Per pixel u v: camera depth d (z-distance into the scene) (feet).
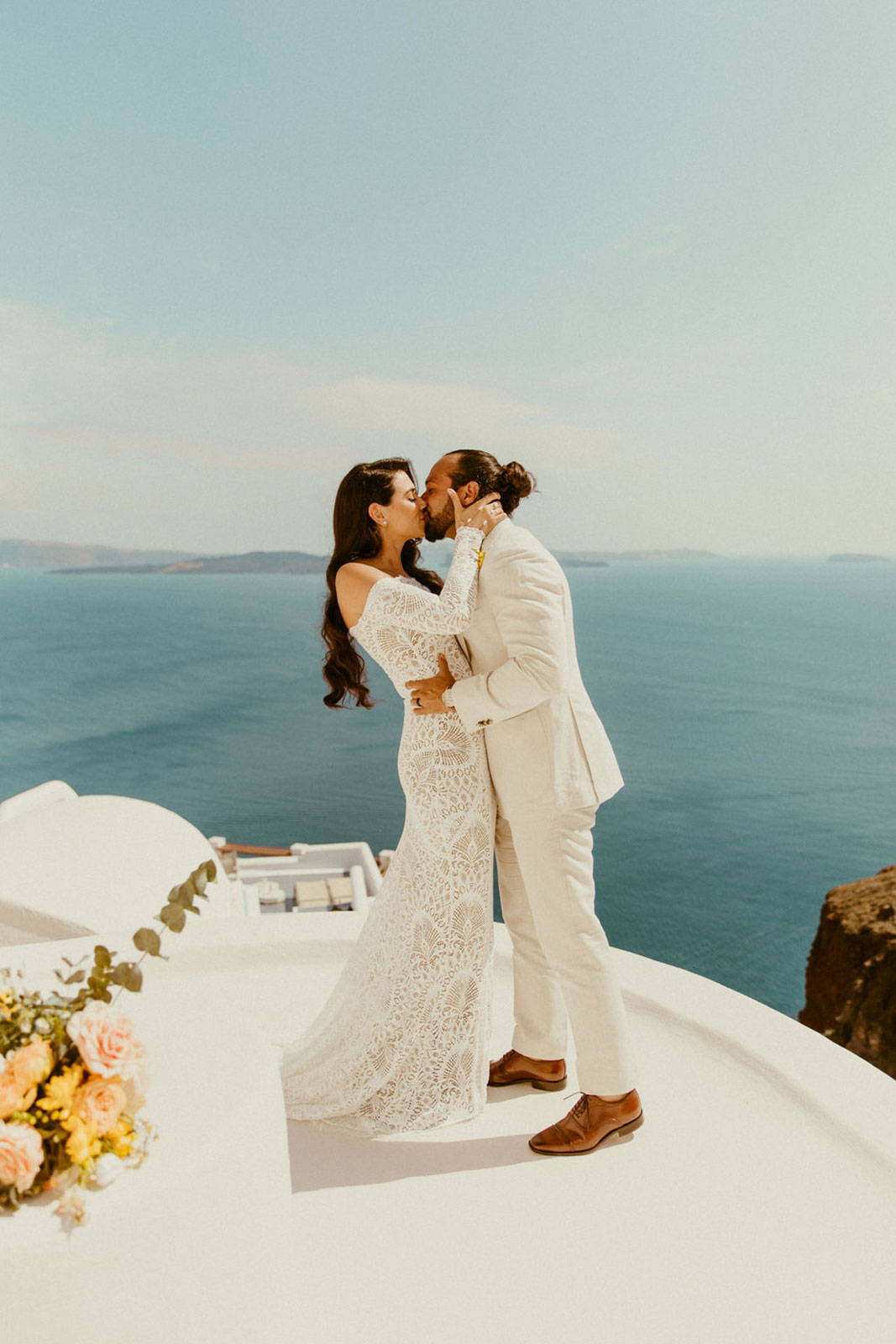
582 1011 6.87
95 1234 3.76
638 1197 6.46
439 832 7.16
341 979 7.81
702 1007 9.06
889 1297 5.57
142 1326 3.90
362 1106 7.28
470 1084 7.37
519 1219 6.22
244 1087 4.67
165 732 437.17
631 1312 5.43
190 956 10.58
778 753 392.47
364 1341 5.19
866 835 288.51
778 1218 6.26
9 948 10.68
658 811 313.53
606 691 516.73
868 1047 72.69
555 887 6.80
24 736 427.74
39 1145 3.88
